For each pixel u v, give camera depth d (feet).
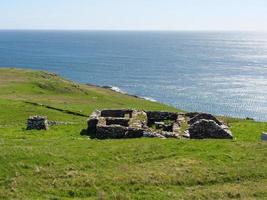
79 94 360.48
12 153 102.83
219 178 96.58
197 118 170.91
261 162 108.27
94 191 87.40
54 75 449.48
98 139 141.38
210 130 147.13
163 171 98.58
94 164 103.19
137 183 91.66
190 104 549.95
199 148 121.29
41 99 296.10
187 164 104.83
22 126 176.45
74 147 120.06
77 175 94.43
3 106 233.35
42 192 85.92
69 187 88.33
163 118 180.34
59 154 108.27
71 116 231.71
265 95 619.67
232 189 90.33
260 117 472.85
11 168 95.25
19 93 314.14
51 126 173.17
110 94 414.00
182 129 156.35
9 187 86.94
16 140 134.21
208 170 100.63
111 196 84.58
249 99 587.27
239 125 181.98
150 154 113.39
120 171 98.43
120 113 180.45
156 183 92.27
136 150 116.16
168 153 115.24
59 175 94.07
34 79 385.50
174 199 84.23
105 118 162.20
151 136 142.00
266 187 92.27
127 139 136.46
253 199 85.61
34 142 129.90
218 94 628.28
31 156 103.04
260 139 147.23
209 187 92.17
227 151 118.93
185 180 94.58
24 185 88.33
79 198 84.33
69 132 160.45
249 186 92.99
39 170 95.86
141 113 177.06
